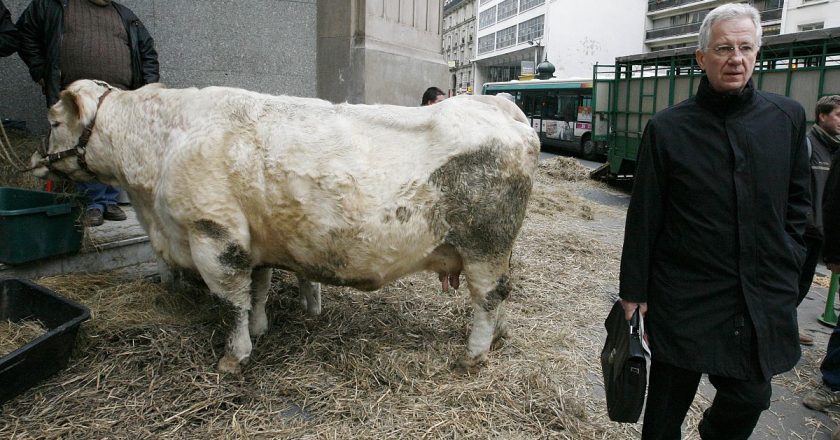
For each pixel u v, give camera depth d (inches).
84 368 116.9
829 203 118.8
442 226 114.9
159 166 116.4
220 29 233.9
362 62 261.3
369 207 109.8
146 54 179.9
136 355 121.1
